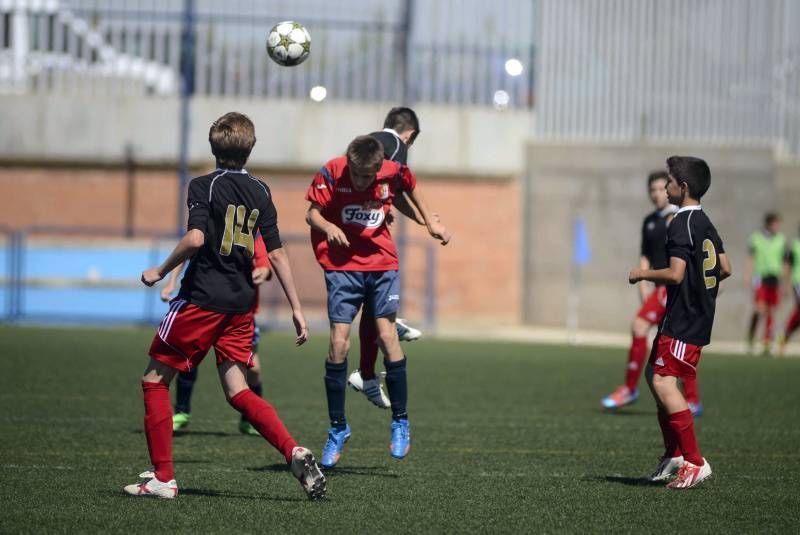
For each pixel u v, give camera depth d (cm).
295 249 7375
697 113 7712
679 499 2153
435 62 7788
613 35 7750
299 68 7750
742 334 7569
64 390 3797
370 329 2519
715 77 7688
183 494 2103
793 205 7750
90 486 2164
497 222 7844
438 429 3155
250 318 2073
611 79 7744
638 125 7725
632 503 2105
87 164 7762
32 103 7744
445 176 7831
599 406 3809
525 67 7825
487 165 7812
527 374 4797
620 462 2630
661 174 3600
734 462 2647
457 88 7812
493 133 7825
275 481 2262
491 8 7781
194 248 1953
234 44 7744
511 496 2158
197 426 3117
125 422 3106
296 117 7769
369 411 3503
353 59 7762
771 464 2620
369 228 2377
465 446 2845
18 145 7738
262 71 7756
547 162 7800
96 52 7781
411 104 7788
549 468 2523
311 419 3281
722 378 4797
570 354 5828
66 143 7731
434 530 1841
